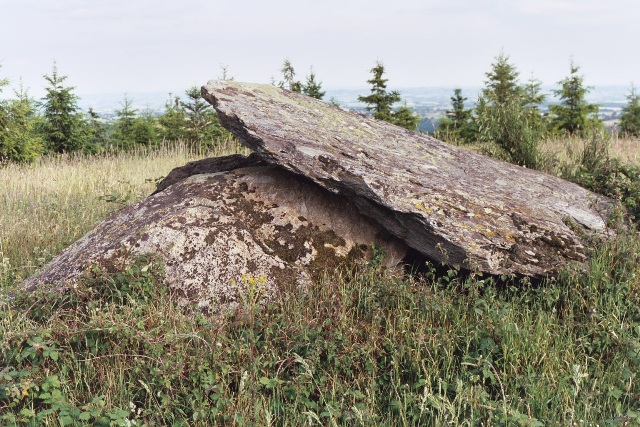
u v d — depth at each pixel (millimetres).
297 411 3373
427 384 3381
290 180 5281
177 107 18234
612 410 3322
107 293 4258
